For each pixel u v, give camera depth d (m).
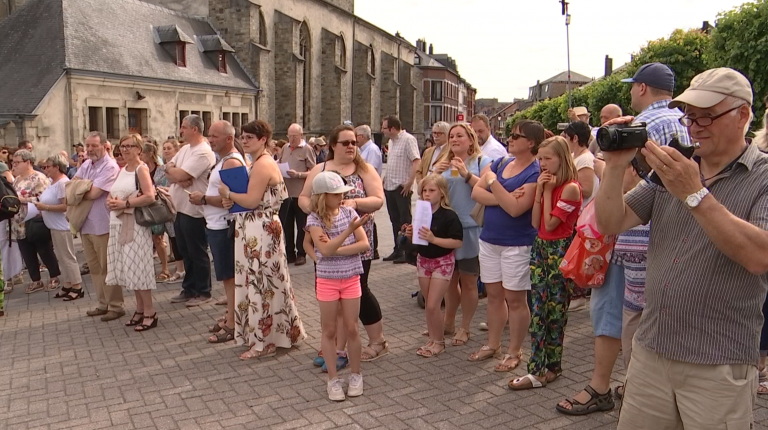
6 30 25.48
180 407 4.59
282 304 5.77
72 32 24.97
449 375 5.11
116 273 6.59
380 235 13.77
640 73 4.04
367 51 53.22
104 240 6.98
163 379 5.18
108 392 4.90
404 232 5.52
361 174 5.38
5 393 4.92
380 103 59.34
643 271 3.84
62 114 23.33
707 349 2.37
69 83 23.50
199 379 5.16
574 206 4.51
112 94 25.41
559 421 4.22
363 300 5.42
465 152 5.82
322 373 5.26
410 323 6.71
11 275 8.51
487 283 5.29
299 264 10.09
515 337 5.14
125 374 5.31
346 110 51.06
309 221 4.62
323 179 4.59
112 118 25.81
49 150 22.80
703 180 2.38
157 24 31.14
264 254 5.63
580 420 4.23
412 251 5.50
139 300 6.69
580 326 6.50
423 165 7.65
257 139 5.64
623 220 2.58
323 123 49.00
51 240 8.72
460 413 4.38
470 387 4.85
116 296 7.11
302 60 41.56
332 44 47.97
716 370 2.37
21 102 22.41
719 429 2.38
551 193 4.59
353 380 4.74
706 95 2.23
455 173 5.64
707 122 2.27
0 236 8.38
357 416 4.36
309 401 4.66
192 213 7.43
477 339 6.07
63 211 7.95
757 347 2.40
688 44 24.92
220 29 36.88
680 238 2.42
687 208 2.29
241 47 36.75
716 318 2.35
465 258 5.73
